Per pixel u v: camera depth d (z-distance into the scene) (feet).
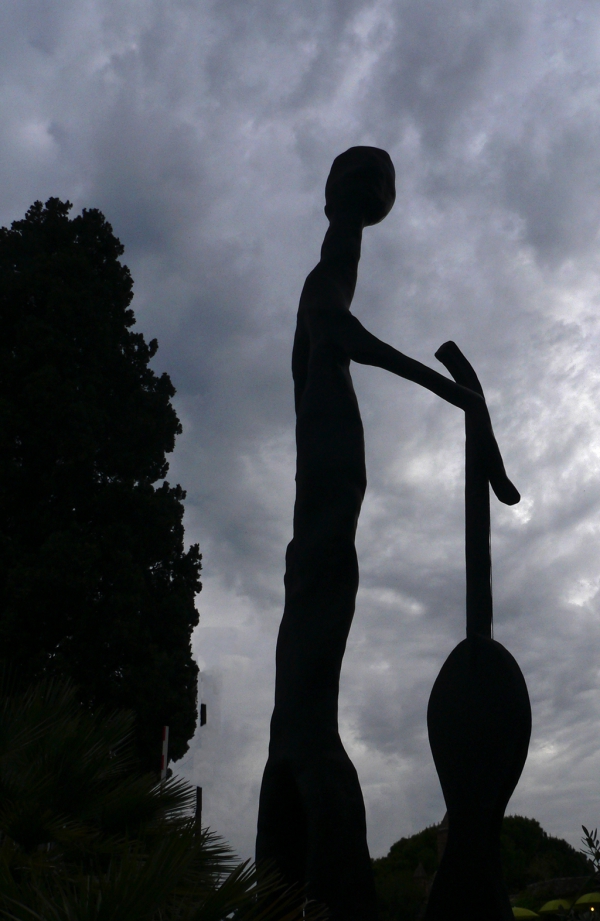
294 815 16.14
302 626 16.85
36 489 53.16
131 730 17.01
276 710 16.66
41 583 47.39
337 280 20.56
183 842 9.81
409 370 18.19
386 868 33.32
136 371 61.11
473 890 13.78
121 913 8.91
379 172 21.98
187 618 53.21
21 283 58.54
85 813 14.65
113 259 65.05
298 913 10.44
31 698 17.12
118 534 52.11
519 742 14.43
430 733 15.29
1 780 14.76
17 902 8.95
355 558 17.52
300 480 18.24
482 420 17.15
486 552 16.12
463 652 15.42
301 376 20.72
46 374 54.44
